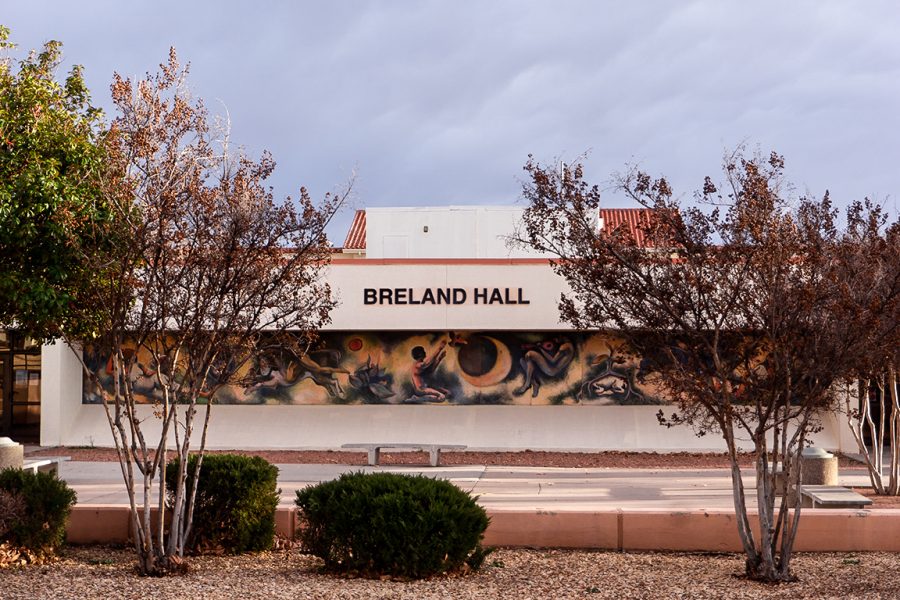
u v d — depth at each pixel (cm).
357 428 2441
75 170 1091
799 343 927
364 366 2475
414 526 948
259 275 987
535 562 1062
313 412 2472
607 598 871
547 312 2344
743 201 934
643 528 1135
